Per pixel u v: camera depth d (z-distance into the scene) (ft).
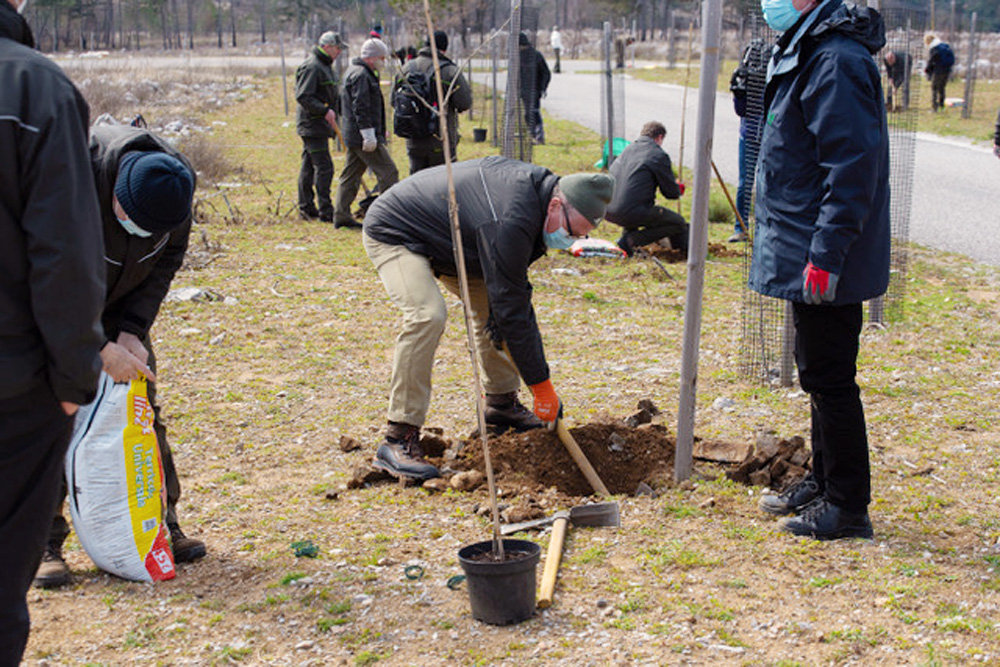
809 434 16.90
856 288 11.98
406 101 31.83
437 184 14.55
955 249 34.83
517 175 13.80
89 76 91.30
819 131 11.55
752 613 10.77
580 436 15.69
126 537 11.62
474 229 13.83
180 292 26.02
